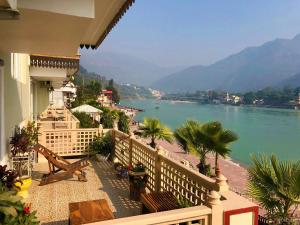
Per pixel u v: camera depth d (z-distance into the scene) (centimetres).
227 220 331
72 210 420
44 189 666
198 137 1228
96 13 478
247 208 341
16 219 323
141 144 696
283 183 629
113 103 12450
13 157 659
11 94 689
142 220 291
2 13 286
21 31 404
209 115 11300
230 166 2166
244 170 2034
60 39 452
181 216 309
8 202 327
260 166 675
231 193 384
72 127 1396
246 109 17912
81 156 1008
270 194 657
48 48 530
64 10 331
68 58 1072
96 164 910
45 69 1140
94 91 9194
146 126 1802
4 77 602
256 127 6988
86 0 341
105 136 984
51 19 349
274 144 4394
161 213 309
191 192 462
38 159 919
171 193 513
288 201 632
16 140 660
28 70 1060
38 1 320
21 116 870
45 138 967
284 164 647
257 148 4016
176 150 2731
